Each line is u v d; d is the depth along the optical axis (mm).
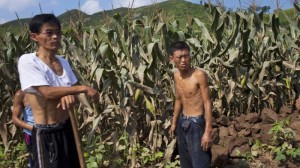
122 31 5441
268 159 5109
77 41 6109
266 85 6344
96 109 5559
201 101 4117
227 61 5926
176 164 5180
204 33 5859
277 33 6059
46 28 2811
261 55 6156
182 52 4047
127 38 5484
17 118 3455
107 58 5945
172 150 5176
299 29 6301
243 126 5625
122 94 5324
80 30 6113
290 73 6273
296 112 5934
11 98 6094
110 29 5559
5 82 6305
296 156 4973
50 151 2914
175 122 4504
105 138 5809
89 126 5852
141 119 5758
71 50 5996
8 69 6051
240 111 6324
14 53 6109
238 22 5648
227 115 6223
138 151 5445
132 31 5539
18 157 5652
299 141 5141
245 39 5863
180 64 4070
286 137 5023
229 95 6027
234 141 5324
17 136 6336
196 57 6344
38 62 2828
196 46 6004
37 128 2910
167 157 5160
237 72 6094
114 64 5621
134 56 5523
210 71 6016
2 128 5965
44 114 2922
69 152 3023
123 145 5434
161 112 5551
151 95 5410
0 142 6266
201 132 4113
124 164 5410
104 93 5578
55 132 2934
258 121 5738
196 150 4117
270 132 5066
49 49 2863
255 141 5477
